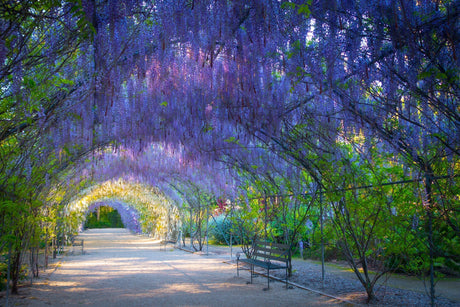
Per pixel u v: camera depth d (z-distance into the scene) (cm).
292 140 571
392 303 486
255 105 488
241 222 955
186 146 817
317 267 834
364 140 486
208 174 1073
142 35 348
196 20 316
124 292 598
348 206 498
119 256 1222
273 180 793
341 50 320
